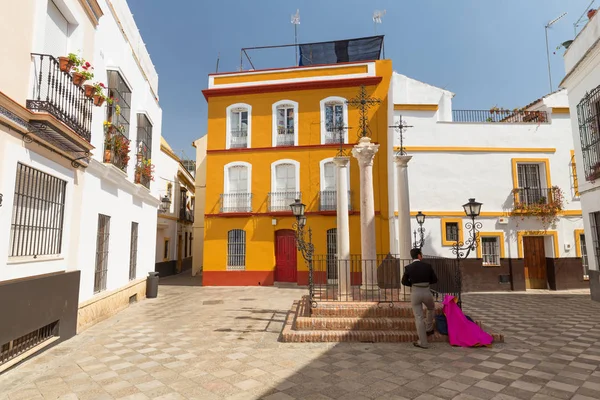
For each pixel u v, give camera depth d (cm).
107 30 888
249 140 1752
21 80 533
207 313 986
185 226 2834
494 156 1452
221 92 1780
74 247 721
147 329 784
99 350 621
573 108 1198
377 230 1614
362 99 959
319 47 1862
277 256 1705
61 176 660
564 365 516
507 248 1411
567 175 1452
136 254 1210
